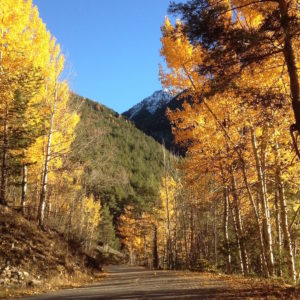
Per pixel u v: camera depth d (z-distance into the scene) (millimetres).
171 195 34625
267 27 8164
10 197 26688
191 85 13719
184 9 8500
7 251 14750
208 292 9891
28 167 21734
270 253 12625
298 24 7602
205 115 14172
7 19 17266
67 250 19391
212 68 8953
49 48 20172
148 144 129125
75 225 33312
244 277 14484
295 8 8602
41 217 19562
